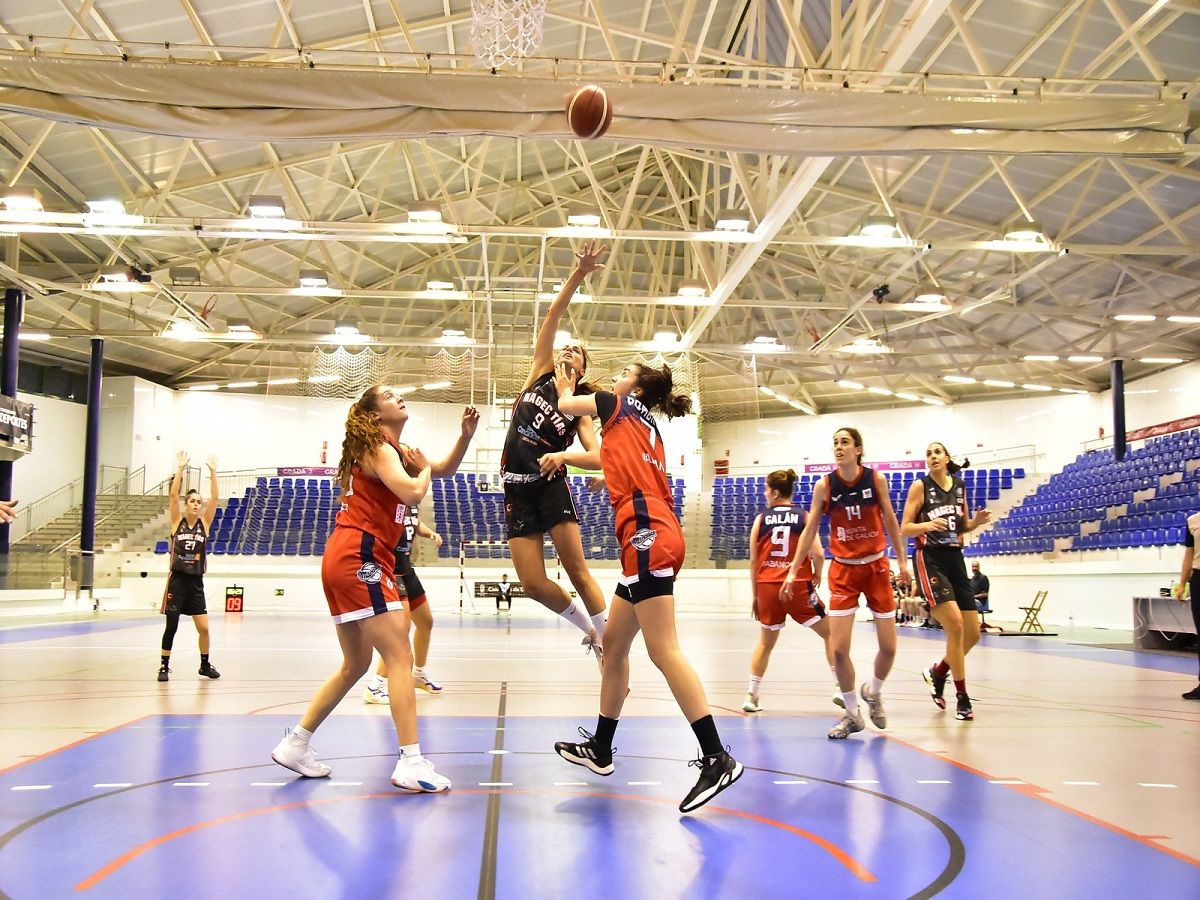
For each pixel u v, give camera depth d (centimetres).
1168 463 2173
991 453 3002
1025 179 1708
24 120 1445
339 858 273
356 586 372
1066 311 2228
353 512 383
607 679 377
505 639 1322
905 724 558
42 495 2527
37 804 338
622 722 544
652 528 350
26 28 1228
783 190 1405
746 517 2620
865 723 554
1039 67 1375
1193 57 1270
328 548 384
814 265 2344
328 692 384
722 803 348
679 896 244
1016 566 2169
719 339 2866
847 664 510
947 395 3100
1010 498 2783
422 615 673
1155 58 1288
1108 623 1850
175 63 958
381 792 359
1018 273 2148
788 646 1227
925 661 1019
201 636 781
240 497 2678
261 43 1356
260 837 295
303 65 977
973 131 1030
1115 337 2409
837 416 3222
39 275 2072
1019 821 326
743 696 688
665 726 530
